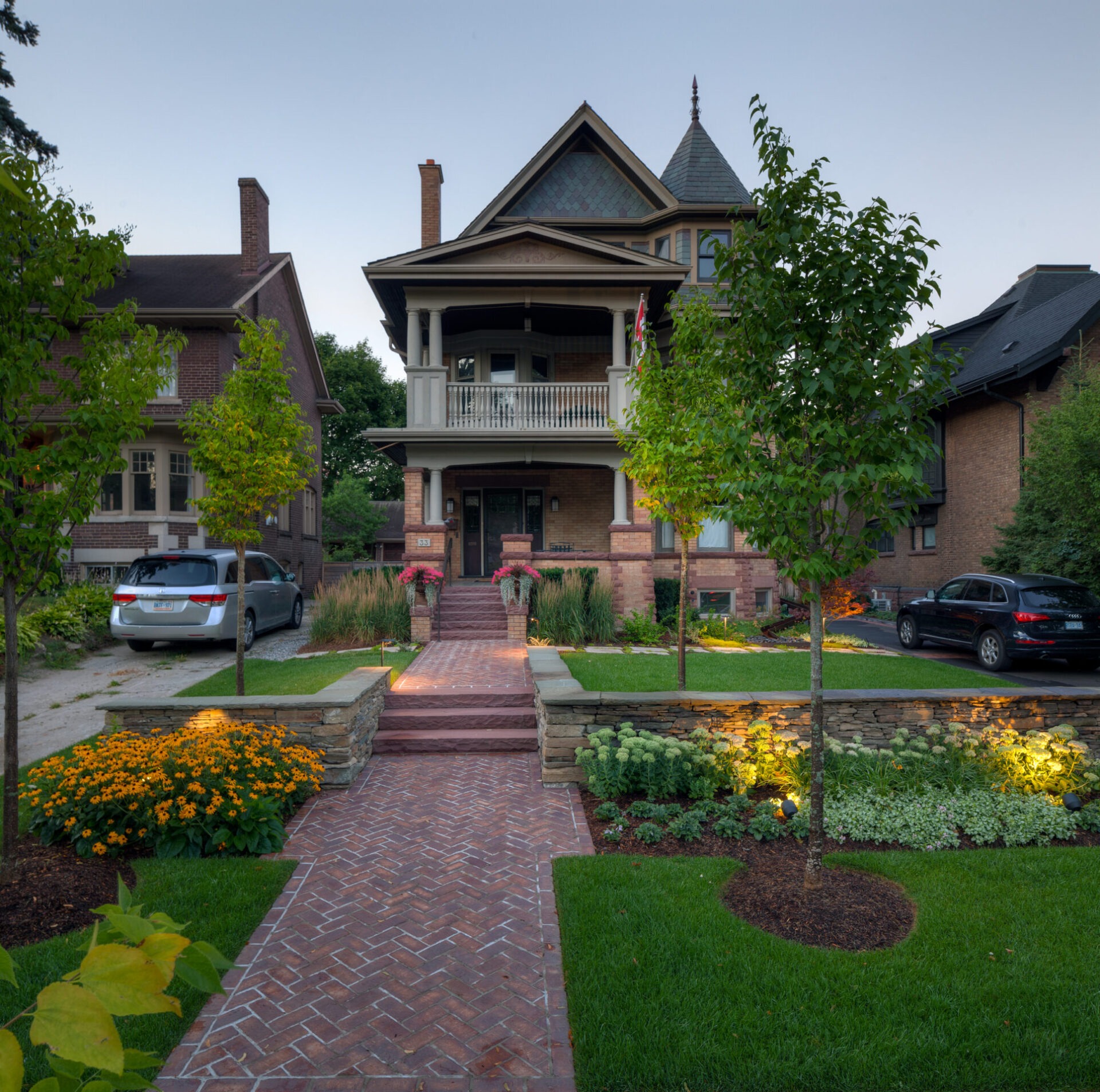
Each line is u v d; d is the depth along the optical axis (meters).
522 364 17.56
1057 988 3.37
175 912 4.16
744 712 6.66
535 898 4.42
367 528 34.19
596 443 15.02
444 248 15.23
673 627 14.84
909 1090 2.82
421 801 6.10
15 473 4.43
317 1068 2.99
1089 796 5.93
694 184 19.45
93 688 9.81
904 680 9.77
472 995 3.47
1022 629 11.52
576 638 13.06
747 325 4.33
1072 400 13.19
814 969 3.53
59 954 3.70
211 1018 3.30
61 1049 0.91
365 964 3.72
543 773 6.51
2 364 4.21
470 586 16.11
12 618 4.60
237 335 18.94
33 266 4.44
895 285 4.04
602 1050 3.00
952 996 3.32
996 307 22.17
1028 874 4.52
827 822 5.27
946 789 5.77
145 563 11.86
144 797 5.04
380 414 43.22
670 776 5.87
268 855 5.03
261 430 8.45
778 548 4.23
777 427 4.33
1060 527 13.49
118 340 5.01
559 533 18.20
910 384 4.09
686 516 7.95
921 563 21.84
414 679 9.26
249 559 13.50
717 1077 2.87
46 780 5.14
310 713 6.45
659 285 15.41
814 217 4.16
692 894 4.30
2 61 15.67
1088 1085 2.85
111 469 4.83
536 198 19.27
